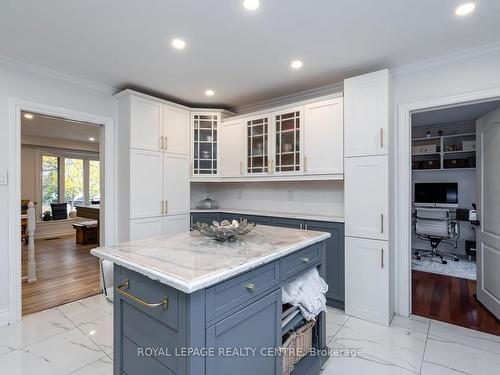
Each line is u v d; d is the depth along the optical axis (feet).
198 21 6.22
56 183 24.02
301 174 9.66
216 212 12.16
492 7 5.70
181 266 3.89
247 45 7.29
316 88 10.35
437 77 8.03
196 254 4.55
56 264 14.37
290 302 5.55
